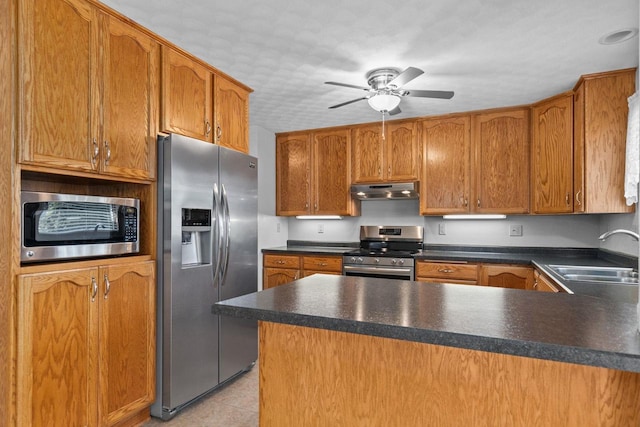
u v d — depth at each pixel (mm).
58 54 1667
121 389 1955
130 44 2029
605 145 2596
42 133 1598
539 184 3266
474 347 970
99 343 1836
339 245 4605
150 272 2131
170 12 1952
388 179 4039
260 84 2930
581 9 1889
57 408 1643
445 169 3807
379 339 1278
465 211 3723
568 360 882
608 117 2594
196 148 2326
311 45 2303
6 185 1522
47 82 1620
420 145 3906
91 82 1812
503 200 3564
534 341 922
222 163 2541
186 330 2250
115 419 1917
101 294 1854
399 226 4324
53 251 1674
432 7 1896
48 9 1626
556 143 3078
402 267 3688
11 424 1486
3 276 1522
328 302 1352
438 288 1629
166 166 2168
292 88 3016
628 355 836
